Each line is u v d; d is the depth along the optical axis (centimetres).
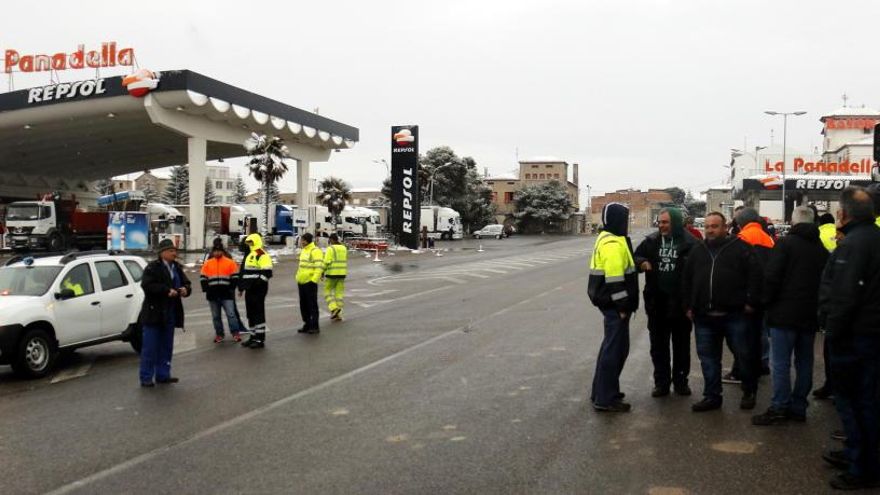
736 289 716
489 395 813
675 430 667
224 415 747
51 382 963
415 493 514
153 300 904
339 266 1530
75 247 4028
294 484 537
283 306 1834
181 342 1273
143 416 750
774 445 619
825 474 547
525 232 10106
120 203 5116
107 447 641
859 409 518
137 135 4959
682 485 525
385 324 1441
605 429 672
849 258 523
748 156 8888
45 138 4884
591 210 14638
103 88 3803
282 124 4331
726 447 614
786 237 680
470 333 1292
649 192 14762
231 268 1270
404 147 4875
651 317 802
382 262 3694
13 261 1112
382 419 717
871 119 7750
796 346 693
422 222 7019
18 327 970
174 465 587
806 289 669
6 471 579
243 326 1330
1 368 1095
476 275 2806
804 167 6391
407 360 1037
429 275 2819
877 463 514
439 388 852
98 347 1281
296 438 657
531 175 11119
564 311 1619
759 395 803
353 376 932
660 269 791
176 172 11012
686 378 809
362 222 6400
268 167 4231
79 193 7706
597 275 734
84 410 784
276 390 859
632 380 892
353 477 550
